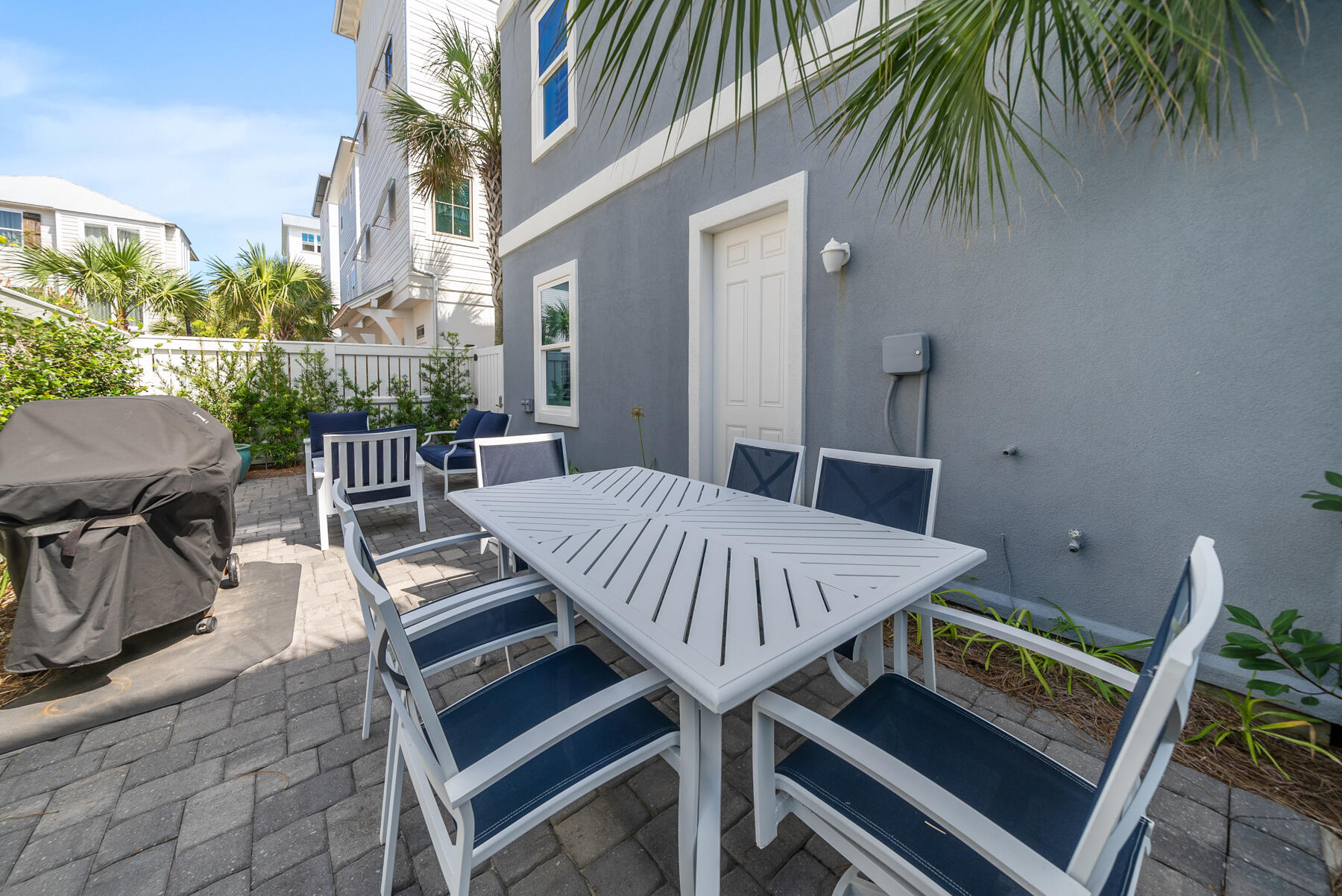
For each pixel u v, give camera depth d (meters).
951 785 1.12
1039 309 2.40
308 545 4.16
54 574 2.10
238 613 2.93
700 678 0.99
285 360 7.32
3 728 1.97
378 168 11.41
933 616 1.53
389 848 1.34
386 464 4.27
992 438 2.59
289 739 1.94
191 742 1.92
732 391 4.01
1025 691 2.14
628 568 1.54
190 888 1.38
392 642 0.98
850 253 3.06
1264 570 1.92
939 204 2.69
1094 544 2.30
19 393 3.44
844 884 1.20
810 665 2.38
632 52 4.59
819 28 3.10
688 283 4.18
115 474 2.19
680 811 1.19
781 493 2.57
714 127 3.83
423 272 8.85
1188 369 2.03
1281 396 1.85
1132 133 2.11
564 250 5.73
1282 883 1.35
